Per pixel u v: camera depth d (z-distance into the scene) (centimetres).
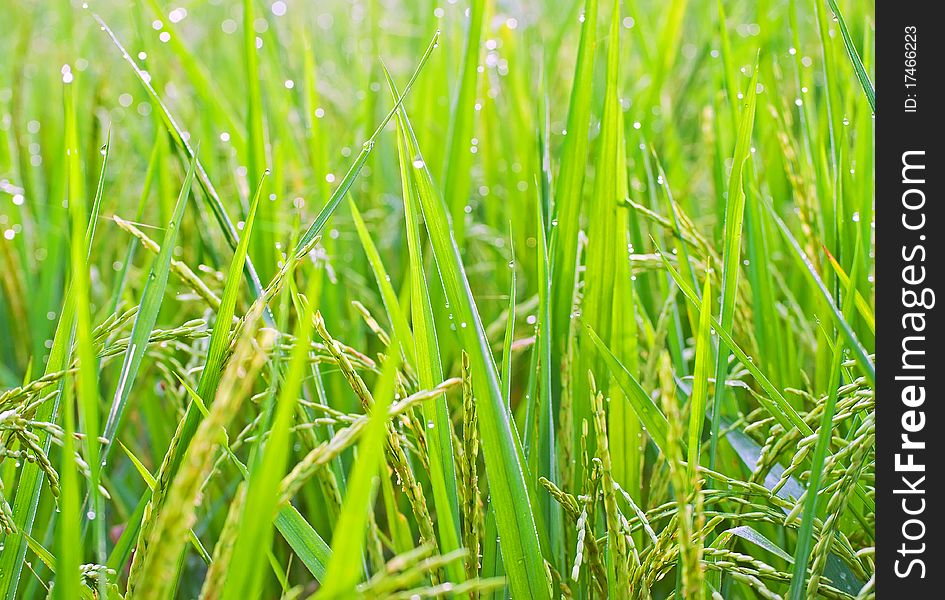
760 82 113
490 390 78
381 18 183
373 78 137
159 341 87
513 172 134
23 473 81
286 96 140
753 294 94
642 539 88
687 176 137
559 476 88
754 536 81
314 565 80
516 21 155
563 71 157
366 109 137
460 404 105
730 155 107
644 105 123
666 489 88
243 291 101
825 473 76
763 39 126
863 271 94
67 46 178
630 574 79
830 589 77
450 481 81
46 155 154
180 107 155
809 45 145
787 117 104
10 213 124
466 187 108
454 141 107
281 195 106
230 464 102
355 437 71
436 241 80
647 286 105
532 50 162
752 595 85
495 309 120
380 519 99
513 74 142
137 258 130
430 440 80
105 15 222
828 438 77
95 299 118
